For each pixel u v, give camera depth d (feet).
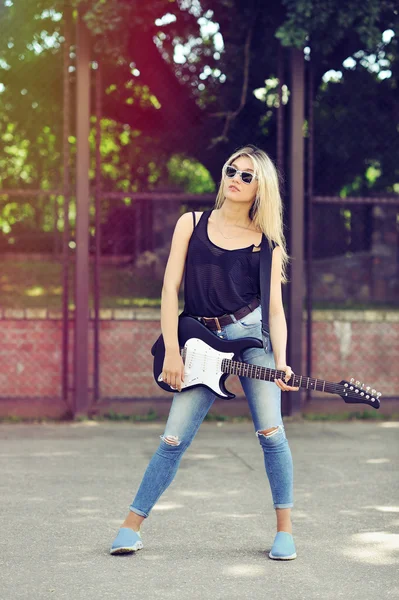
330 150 33.65
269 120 31.01
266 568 13.04
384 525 15.52
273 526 15.38
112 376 27.68
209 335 13.44
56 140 34.27
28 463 20.56
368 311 28.55
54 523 15.40
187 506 16.71
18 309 27.27
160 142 34.50
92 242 42.45
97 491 17.83
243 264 13.43
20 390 27.27
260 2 28.35
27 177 34.78
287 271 26.68
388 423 26.94
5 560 13.33
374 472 19.89
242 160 13.44
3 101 32.89
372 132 33.45
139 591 11.99
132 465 20.43
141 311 27.76
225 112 31.19
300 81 26.43
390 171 35.58
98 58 27.09
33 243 45.39
